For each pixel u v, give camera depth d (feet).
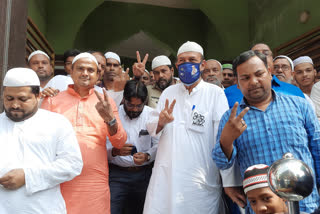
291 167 4.59
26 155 8.47
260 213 7.36
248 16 35.58
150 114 11.75
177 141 11.16
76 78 10.55
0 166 8.27
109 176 12.98
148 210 10.91
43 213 8.30
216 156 9.26
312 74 17.48
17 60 13.64
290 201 4.83
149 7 42.70
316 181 8.87
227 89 13.29
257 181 7.38
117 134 10.24
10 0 13.29
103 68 14.55
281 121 8.99
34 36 25.40
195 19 43.42
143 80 18.49
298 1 26.35
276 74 15.61
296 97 9.37
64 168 8.64
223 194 11.86
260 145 9.02
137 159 12.30
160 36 42.93
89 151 10.01
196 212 10.61
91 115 10.43
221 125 9.94
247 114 9.43
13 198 8.10
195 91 11.62
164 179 11.02
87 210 9.66
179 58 11.69
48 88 11.02
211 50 40.04
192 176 10.79
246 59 9.17
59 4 33.12
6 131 8.69
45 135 8.77
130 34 42.32
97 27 41.45
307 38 25.03
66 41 32.73
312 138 9.00
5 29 12.97
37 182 8.27
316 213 5.88
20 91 8.59
